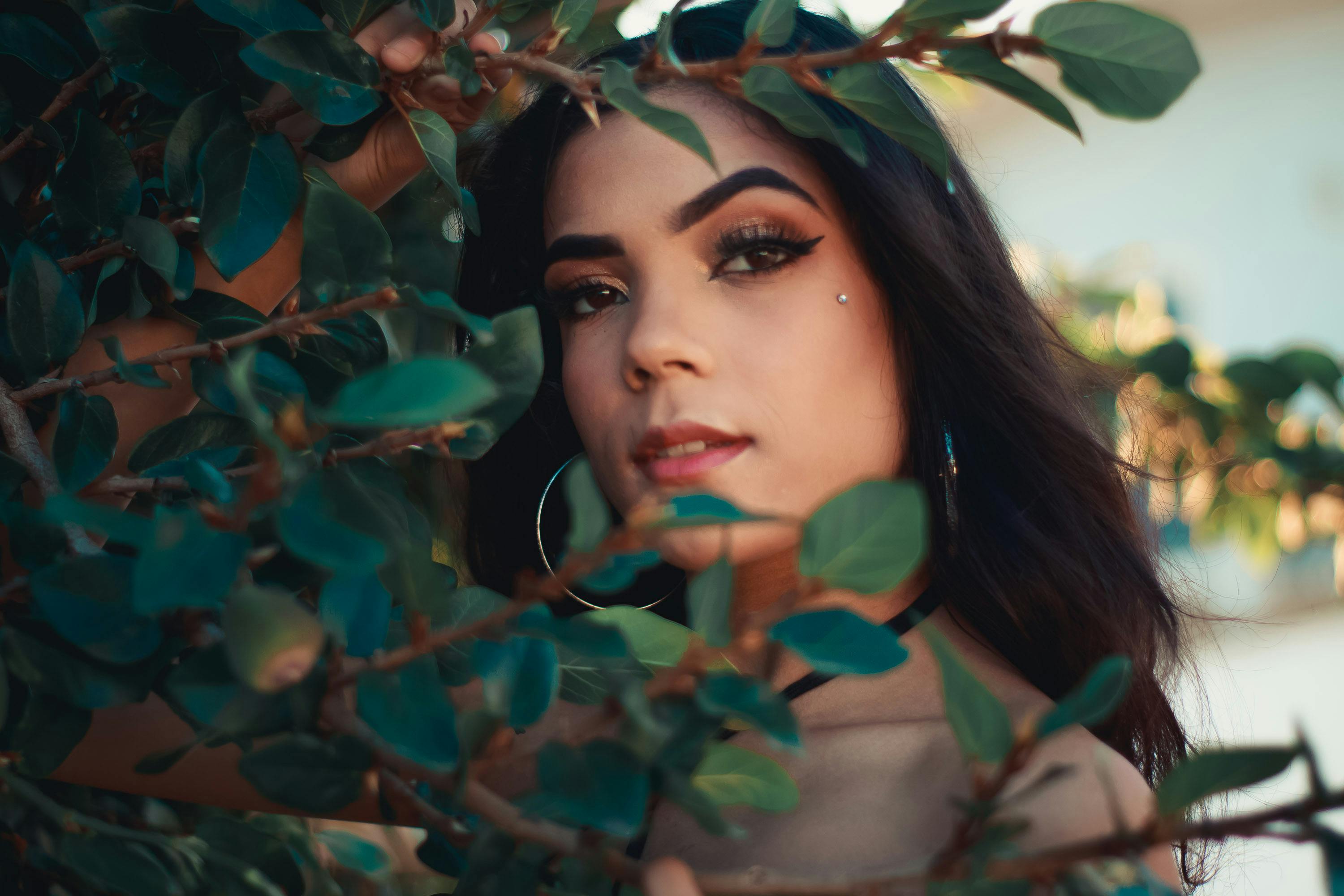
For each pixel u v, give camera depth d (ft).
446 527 6.49
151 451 3.29
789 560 4.63
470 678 2.97
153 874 3.04
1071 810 3.62
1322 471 9.50
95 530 2.11
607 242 4.40
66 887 3.48
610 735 3.02
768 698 2.33
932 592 4.90
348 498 2.33
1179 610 6.35
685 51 5.03
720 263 4.39
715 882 2.30
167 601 2.06
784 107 3.00
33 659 2.61
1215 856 5.49
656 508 2.28
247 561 2.30
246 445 3.35
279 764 2.48
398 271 3.59
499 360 3.01
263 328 3.12
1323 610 27.35
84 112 3.36
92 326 3.56
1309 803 2.06
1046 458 5.08
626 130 4.49
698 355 4.20
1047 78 33.68
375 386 2.12
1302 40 33.53
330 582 2.45
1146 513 6.74
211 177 3.36
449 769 2.36
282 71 3.36
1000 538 4.94
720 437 4.20
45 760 2.84
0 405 3.21
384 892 5.15
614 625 2.46
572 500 2.27
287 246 4.13
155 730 4.33
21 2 3.58
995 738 2.27
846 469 4.48
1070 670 5.04
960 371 4.88
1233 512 9.89
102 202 3.45
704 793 2.49
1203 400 9.63
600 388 4.51
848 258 4.54
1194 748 5.82
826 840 3.94
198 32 3.63
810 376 4.33
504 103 6.18
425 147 3.63
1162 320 10.28
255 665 2.07
